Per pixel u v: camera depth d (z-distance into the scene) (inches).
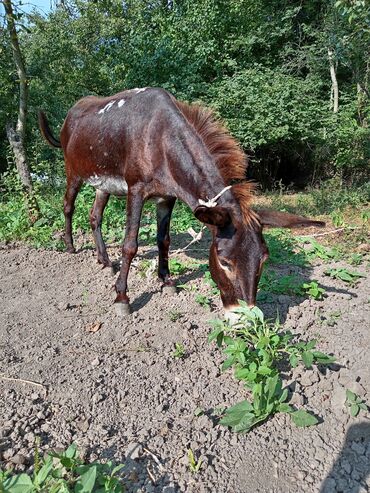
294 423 111.7
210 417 116.2
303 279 206.5
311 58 553.6
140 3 649.6
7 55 332.8
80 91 553.6
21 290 200.2
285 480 96.4
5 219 283.3
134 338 156.5
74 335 160.2
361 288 197.8
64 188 421.1
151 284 201.3
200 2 580.7
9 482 85.1
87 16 574.2
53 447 105.3
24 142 311.6
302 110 510.3
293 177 614.2
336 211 357.1
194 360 141.7
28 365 140.8
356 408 114.0
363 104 504.7
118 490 86.6
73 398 124.5
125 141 171.0
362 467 99.5
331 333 157.3
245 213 130.7
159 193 167.2
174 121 155.9
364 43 375.6
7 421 114.0
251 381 118.6
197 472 98.2
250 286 124.5
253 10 596.4
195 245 263.9
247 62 590.2
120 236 272.2
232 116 508.1
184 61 542.9
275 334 127.1
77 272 220.7
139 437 109.6
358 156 495.2
